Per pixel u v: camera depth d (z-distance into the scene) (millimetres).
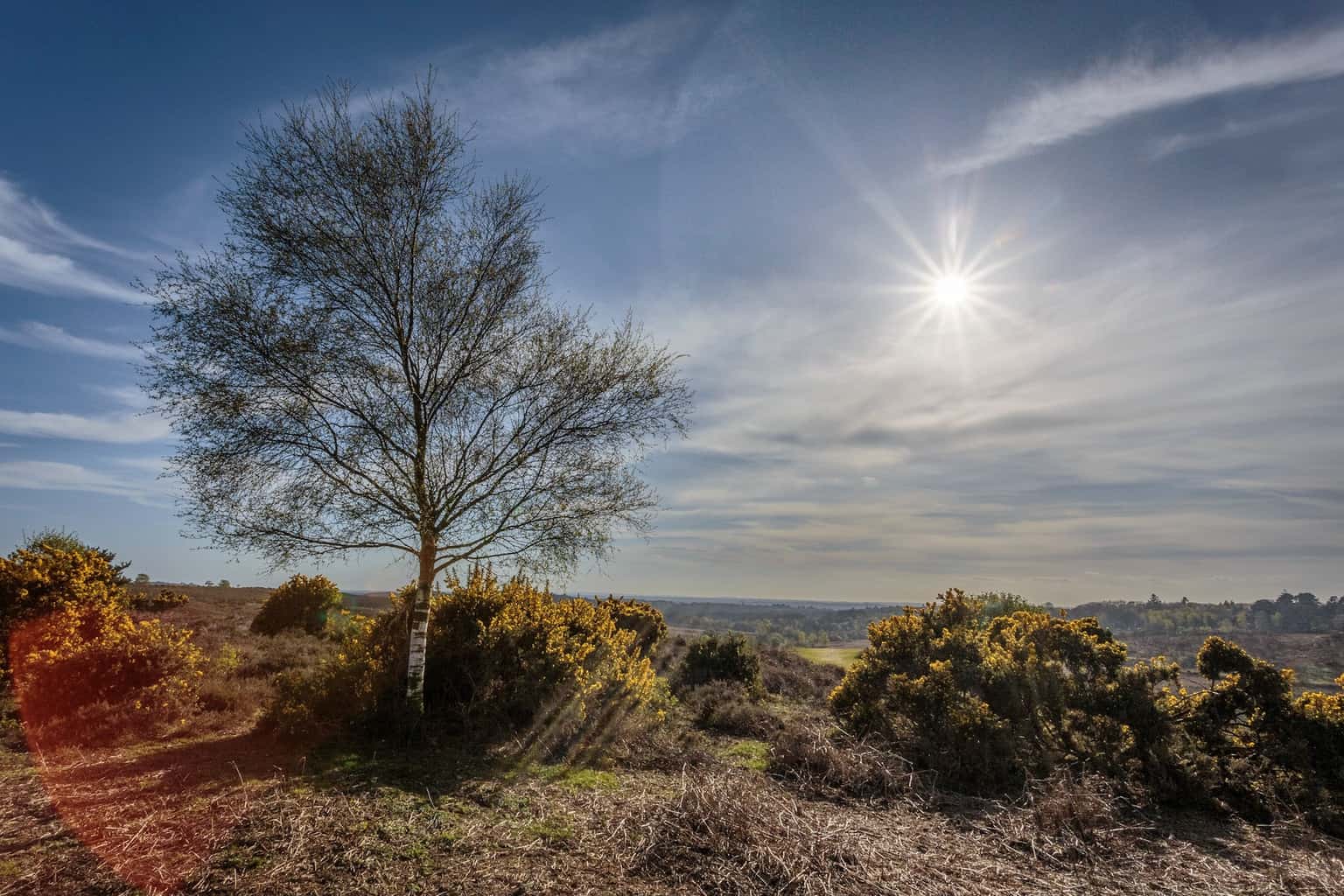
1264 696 7977
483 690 8375
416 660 7875
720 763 8227
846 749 8453
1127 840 6203
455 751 7379
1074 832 6141
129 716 7336
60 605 9367
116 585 13078
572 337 8969
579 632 10391
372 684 7758
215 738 7422
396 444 8180
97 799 5082
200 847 4273
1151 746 7926
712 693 12625
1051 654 9328
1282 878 5324
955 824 6516
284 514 7828
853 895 4504
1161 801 7598
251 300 7637
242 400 7508
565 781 6645
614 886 4301
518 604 9633
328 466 7973
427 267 8469
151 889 3742
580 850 4812
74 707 7449
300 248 7812
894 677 9555
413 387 8352
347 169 8227
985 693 9148
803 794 7273
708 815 5391
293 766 6211
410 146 8469
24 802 4984
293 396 7770
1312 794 7273
